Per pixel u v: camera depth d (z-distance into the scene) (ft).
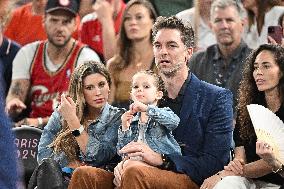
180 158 45.68
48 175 46.01
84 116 49.85
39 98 63.21
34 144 53.67
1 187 22.62
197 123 47.09
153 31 48.01
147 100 46.70
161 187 44.27
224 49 57.77
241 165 46.32
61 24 63.00
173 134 47.26
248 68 49.24
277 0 61.26
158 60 47.42
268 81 47.98
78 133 48.55
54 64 63.36
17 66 63.77
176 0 66.74
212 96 47.60
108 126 49.21
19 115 63.05
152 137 45.65
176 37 47.09
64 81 62.90
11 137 23.11
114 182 45.14
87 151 48.39
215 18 57.98
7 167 22.81
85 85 49.70
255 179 47.26
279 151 45.03
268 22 61.36
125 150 44.93
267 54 48.24
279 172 46.11
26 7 69.97
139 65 59.41
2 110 23.17
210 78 58.03
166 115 45.16
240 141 48.88
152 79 46.98
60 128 50.19
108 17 65.36
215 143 46.88
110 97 58.59
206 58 58.70
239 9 59.00
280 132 45.32
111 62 59.72
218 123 47.14
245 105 49.03
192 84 47.78
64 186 46.83
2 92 23.68
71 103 48.83
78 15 68.64
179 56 47.19
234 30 57.47
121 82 59.06
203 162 46.32
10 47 67.31
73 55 63.31
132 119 46.50
